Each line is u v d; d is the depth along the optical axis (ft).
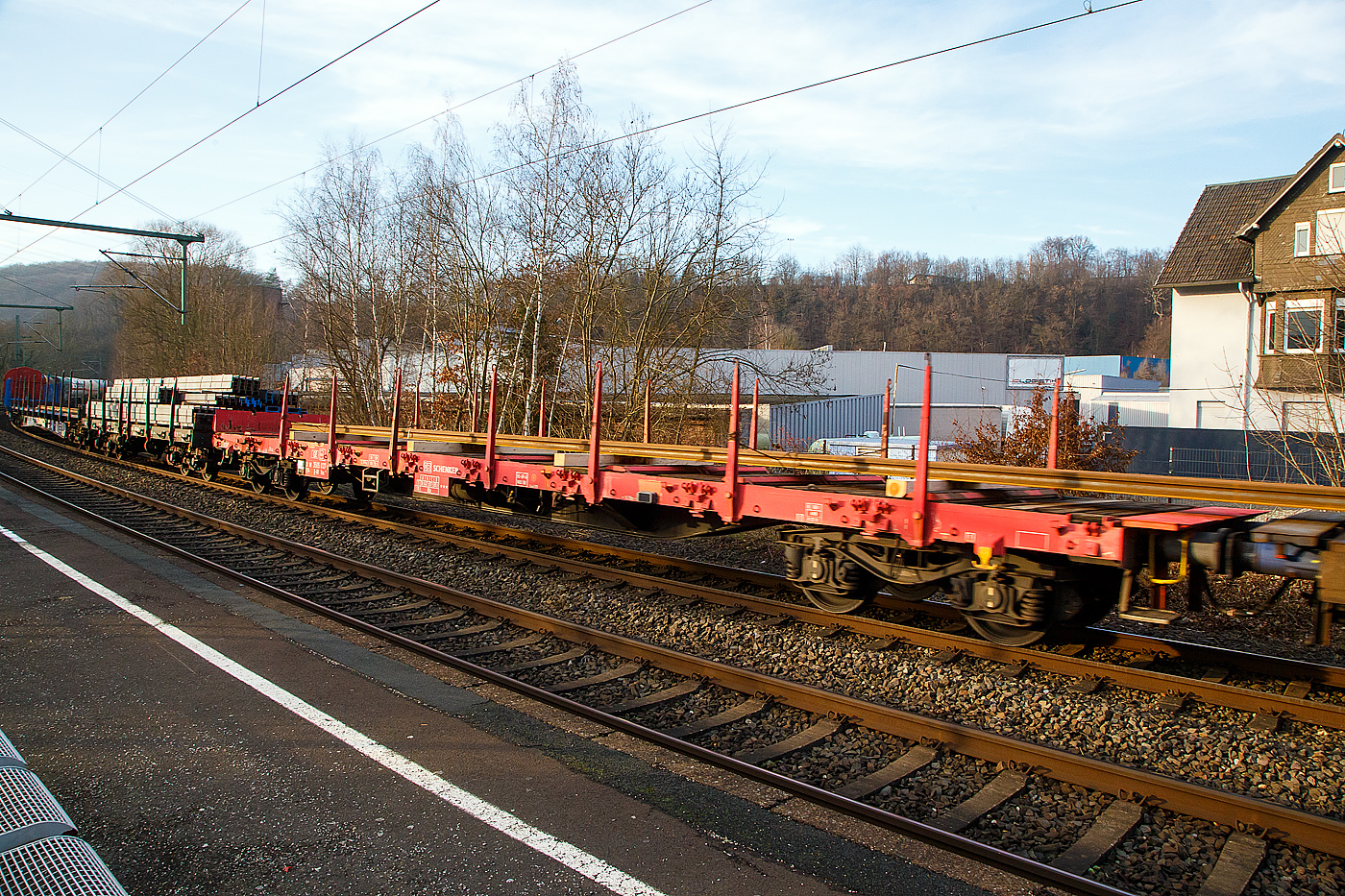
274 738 14.74
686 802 12.73
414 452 32.04
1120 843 11.94
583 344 75.15
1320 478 56.85
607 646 20.57
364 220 97.14
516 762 14.01
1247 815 12.13
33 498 45.83
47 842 9.17
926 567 20.89
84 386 86.69
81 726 15.10
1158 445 66.95
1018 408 71.36
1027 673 19.13
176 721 15.39
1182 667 19.84
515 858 11.04
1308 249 76.33
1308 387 50.47
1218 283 84.23
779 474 26.99
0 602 23.40
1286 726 16.19
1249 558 16.01
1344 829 11.34
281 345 184.44
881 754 14.85
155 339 166.50
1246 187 92.07
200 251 172.35
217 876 10.52
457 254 81.76
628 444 27.45
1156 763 14.88
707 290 72.33
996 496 21.91
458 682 17.95
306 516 41.57
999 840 12.07
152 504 43.32
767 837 11.71
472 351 81.05
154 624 21.57
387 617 24.04
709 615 23.88
